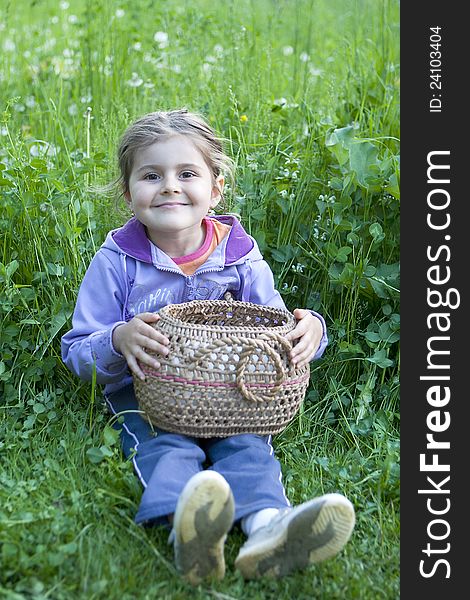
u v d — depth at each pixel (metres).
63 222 3.37
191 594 2.27
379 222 3.56
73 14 6.50
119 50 5.19
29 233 3.45
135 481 2.63
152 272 3.04
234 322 3.04
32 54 5.43
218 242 3.13
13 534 2.38
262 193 3.59
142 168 2.95
